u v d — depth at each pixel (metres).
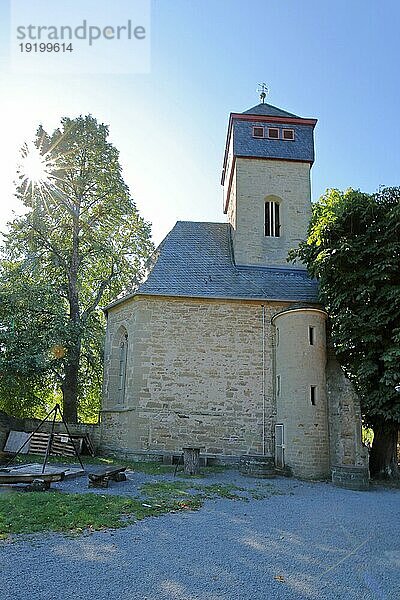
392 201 17.44
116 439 17.23
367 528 8.37
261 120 22.62
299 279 19.92
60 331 19.22
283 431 15.88
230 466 16.06
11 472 11.12
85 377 22.92
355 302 16.20
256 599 5.05
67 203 22.03
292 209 21.72
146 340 17.14
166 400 16.75
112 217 23.48
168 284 17.97
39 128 22.23
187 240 21.31
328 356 16.80
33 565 5.75
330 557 6.61
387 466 15.80
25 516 7.77
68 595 4.94
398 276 15.99
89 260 23.27
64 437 17.03
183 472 13.90
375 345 15.45
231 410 16.88
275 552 6.71
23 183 21.92
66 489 10.48
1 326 18.77
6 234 21.80
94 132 22.72
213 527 7.93
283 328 16.69
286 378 16.14
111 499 9.36
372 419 16.08
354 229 17.23
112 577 5.46
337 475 13.53
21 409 20.38
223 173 26.92
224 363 17.25
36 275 21.45
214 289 18.11
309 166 22.34
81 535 7.02
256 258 20.73
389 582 5.73
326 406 15.80
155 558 6.17
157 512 8.71
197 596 5.05
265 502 10.48
